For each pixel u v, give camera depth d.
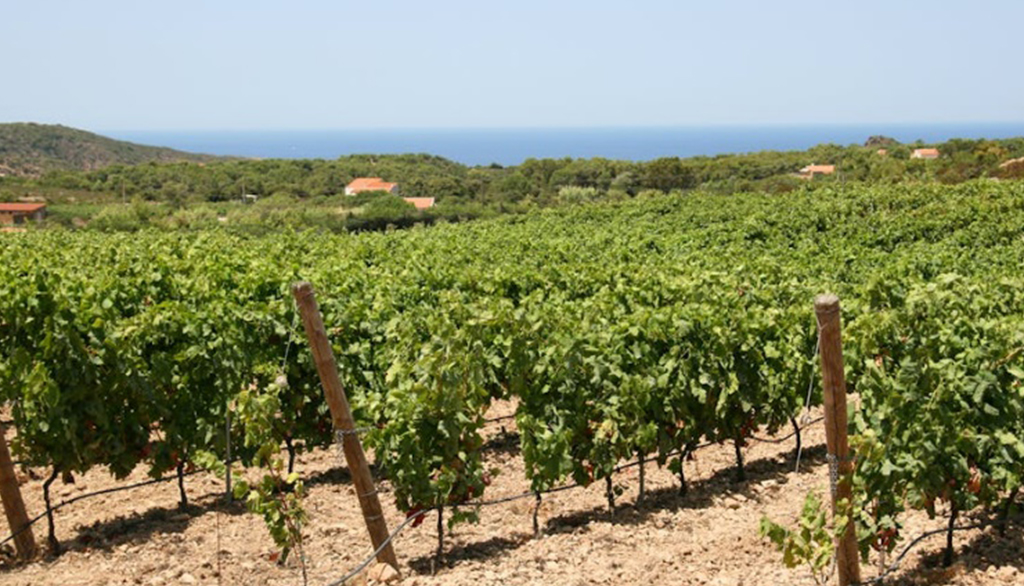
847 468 5.68
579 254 21.20
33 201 83.94
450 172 117.31
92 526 8.10
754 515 8.12
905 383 6.77
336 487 9.26
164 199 92.56
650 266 17.17
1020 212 28.30
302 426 9.53
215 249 18.64
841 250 21.66
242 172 107.88
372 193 85.31
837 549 5.98
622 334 8.97
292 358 9.48
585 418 8.18
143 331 8.77
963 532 7.57
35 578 6.93
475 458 7.27
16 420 7.63
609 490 8.16
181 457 8.56
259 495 6.35
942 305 7.73
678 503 8.58
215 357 8.82
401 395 6.99
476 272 14.96
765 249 24.16
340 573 6.93
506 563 7.05
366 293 12.62
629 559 7.10
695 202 38.06
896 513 6.62
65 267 15.51
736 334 9.05
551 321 8.88
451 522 7.09
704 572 6.80
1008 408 6.85
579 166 90.81
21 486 9.24
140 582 6.80
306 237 24.53
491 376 8.83
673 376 8.90
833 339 5.38
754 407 9.33
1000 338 7.04
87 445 7.84
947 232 27.09
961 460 6.66
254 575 6.91
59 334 7.59
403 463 6.91
